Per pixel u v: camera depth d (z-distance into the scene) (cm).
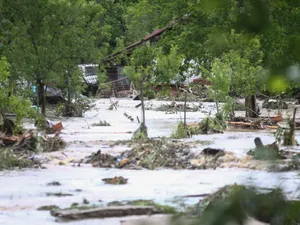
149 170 1811
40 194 1382
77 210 1152
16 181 1585
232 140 2666
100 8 4478
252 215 229
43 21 4234
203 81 6175
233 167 1764
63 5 4212
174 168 1822
